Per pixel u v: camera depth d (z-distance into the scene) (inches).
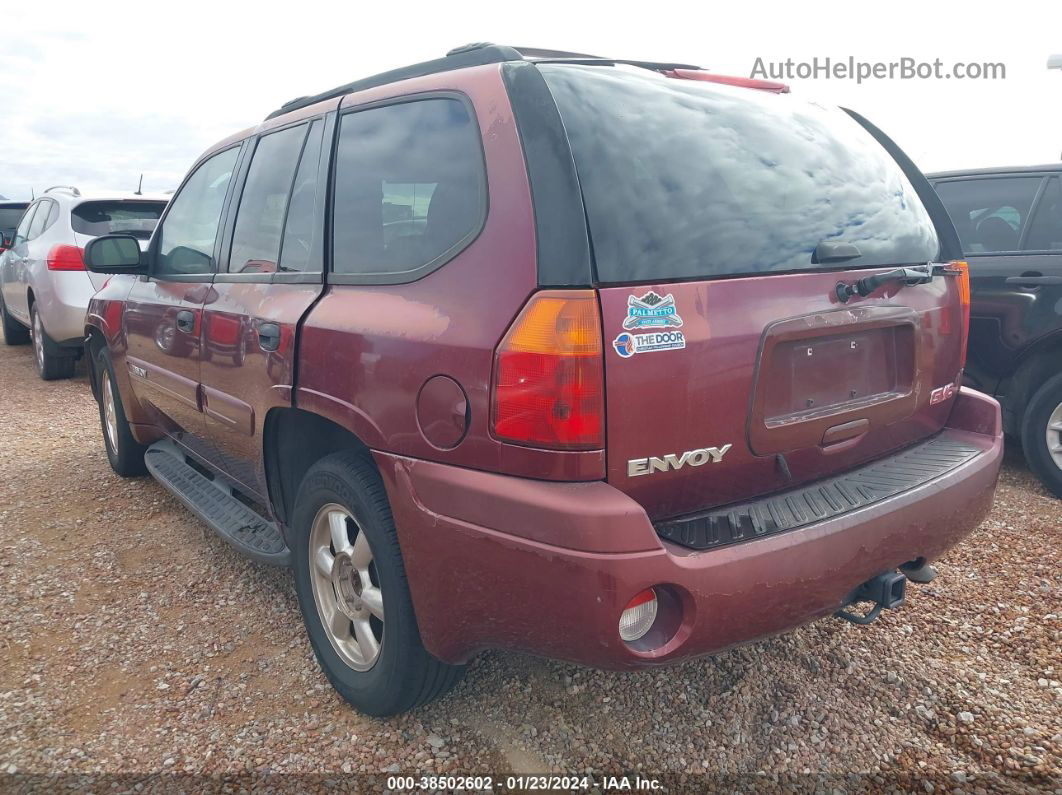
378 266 93.3
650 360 74.2
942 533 93.5
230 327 117.4
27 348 409.1
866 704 102.3
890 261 96.7
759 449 82.8
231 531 128.7
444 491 79.4
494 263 77.4
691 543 76.0
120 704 104.0
